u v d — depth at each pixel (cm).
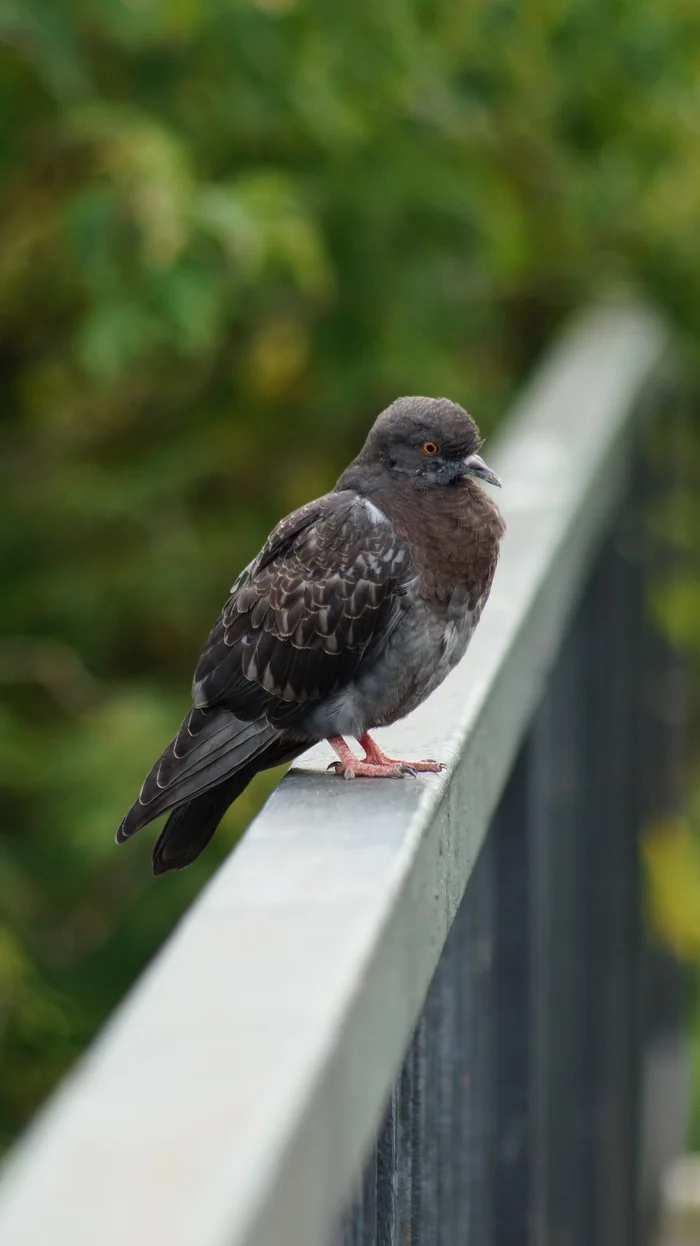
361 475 673
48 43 979
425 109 1209
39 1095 1090
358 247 1173
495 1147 644
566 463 870
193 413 1260
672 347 1475
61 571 1192
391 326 1201
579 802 884
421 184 1185
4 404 1280
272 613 640
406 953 373
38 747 1130
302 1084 256
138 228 980
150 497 1192
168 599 1191
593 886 943
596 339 1243
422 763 480
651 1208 1164
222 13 1034
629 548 1145
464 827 508
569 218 1438
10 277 1105
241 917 328
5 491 1202
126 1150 231
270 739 642
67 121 1023
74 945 1163
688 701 1548
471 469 658
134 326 976
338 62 1111
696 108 1458
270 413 1269
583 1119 881
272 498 1275
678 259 1491
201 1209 217
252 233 984
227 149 1125
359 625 637
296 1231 252
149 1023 274
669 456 1441
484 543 651
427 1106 464
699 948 1199
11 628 1198
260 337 1207
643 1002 1130
